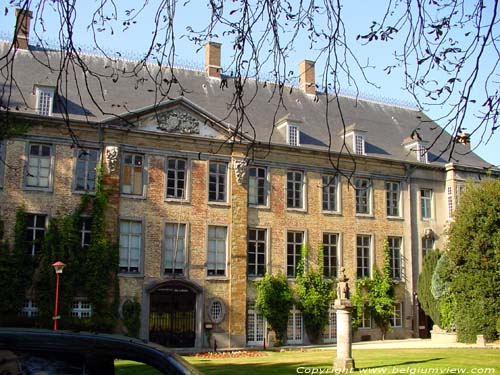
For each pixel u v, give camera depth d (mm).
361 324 34875
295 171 34750
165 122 31125
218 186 32438
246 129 33750
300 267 33844
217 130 32438
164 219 30719
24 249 27594
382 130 39938
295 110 37750
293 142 34531
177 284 30250
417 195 37938
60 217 28547
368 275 35844
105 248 28781
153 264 30062
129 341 5039
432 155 38750
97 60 33250
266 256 33062
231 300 31391
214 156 32250
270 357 24219
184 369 4953
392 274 36594
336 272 34969
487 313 31281
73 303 28219
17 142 28203
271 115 36156
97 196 29125
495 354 23641
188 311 30656
